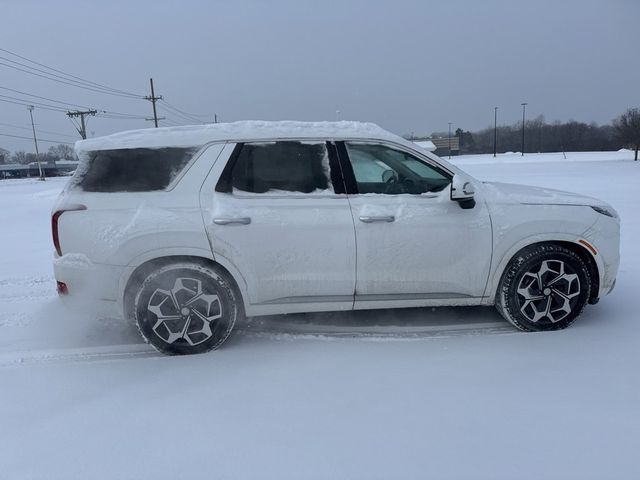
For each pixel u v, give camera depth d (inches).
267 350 141.3
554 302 148.9
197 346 139.9
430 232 141.7
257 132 141.7
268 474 86.7
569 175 924.0
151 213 134.8
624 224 329.1
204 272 137.3
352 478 85.1
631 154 2461.9
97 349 147.0
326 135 143.9
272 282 140.1
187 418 104.8
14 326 167.5
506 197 148.3
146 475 87.0
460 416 102.9
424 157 147.3
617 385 114.1
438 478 84.6
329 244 139.4
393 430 98.5
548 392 111.8
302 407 108.1
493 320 162.4
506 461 88.4
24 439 98.2
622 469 85.7
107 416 106.3
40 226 439.8
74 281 136.0
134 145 138.6
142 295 135.9
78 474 87.6
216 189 138.2
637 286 191.2
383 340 147.1
